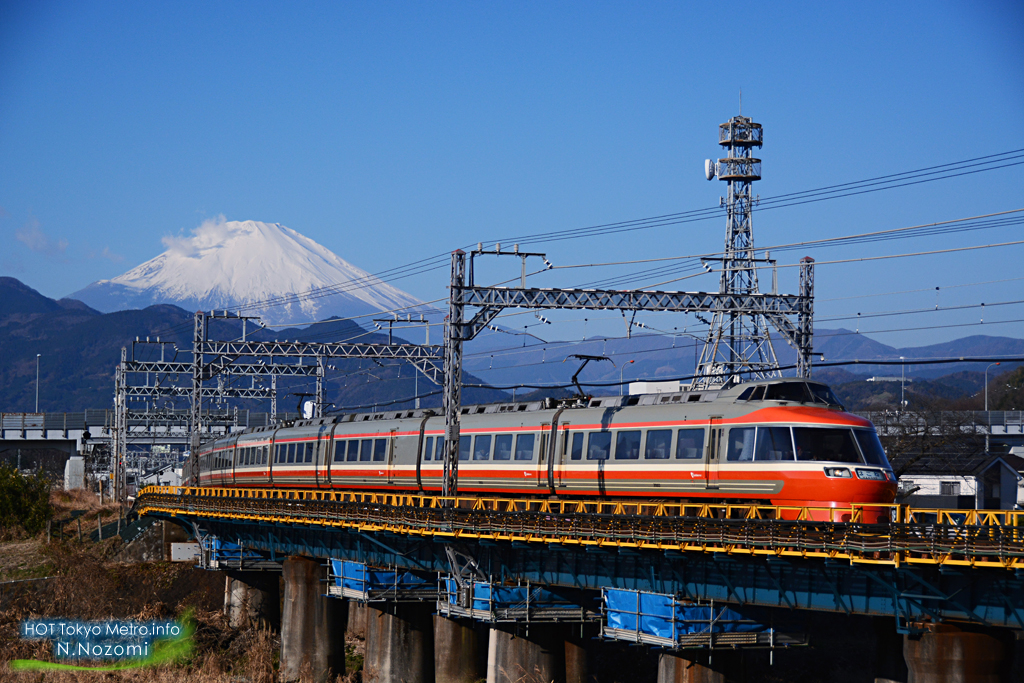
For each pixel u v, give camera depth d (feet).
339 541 204.33
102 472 495.41
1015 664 162.40
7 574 279.08
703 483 140.67
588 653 172.35
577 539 137.90
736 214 290.56
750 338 243.19
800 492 129.59
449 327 174.40
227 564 250.78
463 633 184.65
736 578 124.67
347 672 226.58
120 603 258.98
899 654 154.40
